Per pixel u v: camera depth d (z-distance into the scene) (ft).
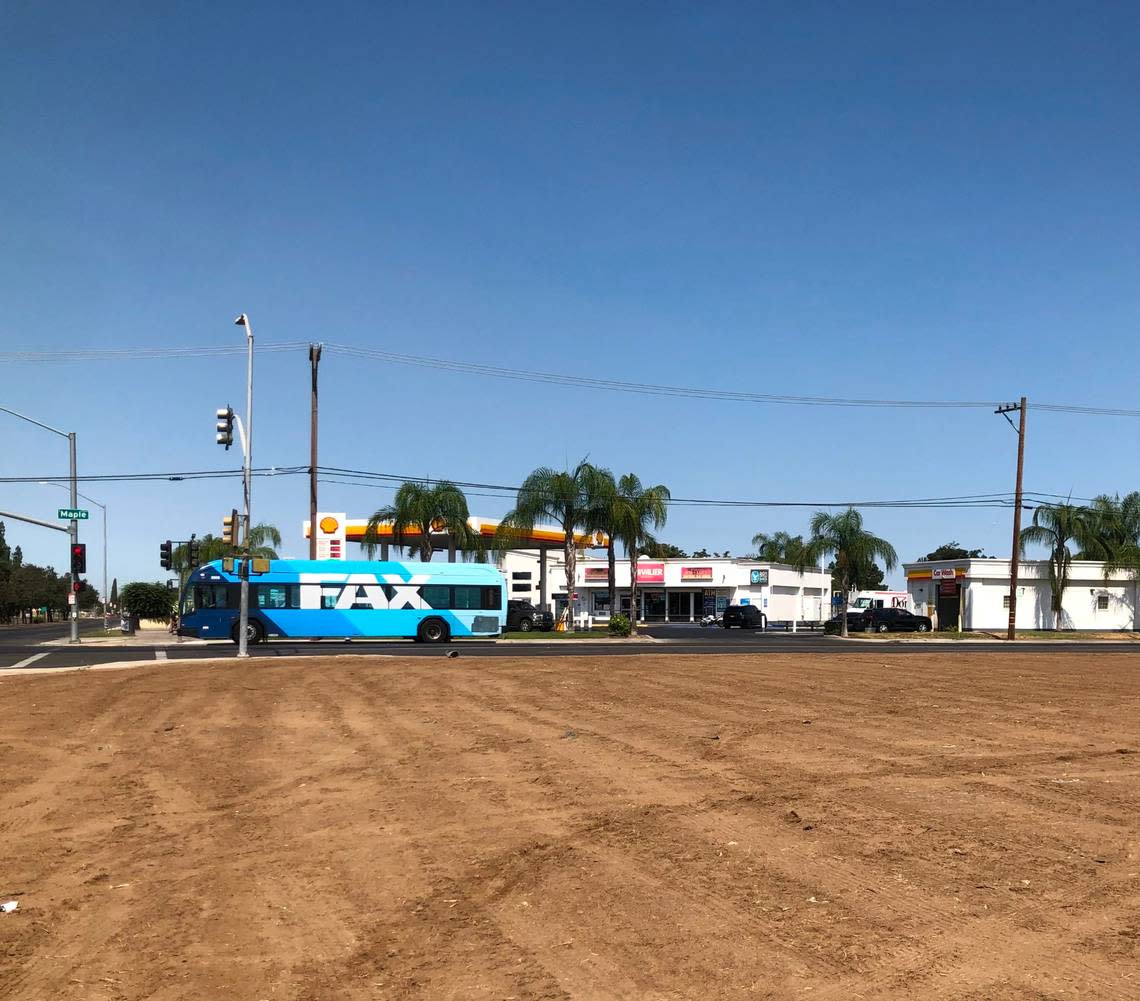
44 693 66.39
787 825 29.86
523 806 32.63
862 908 22.25
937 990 17.83
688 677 76.79
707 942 20.29
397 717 53.72
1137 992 17.69
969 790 34.86
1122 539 215.72
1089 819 30.58
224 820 31.37
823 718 53.47
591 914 22.15
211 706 58.65
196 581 135.74
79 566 145.59
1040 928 20.94
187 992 18.26
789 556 263.49
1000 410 180.86
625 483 178.91
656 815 31.24
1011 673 84.17
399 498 176.96
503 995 17.89
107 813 32.42
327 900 23.53
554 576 265.95
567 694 64.69
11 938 21.17
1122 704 61.21
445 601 141.69
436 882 24.75
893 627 203.72
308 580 137.39
